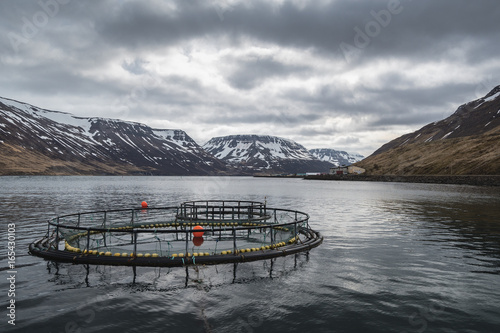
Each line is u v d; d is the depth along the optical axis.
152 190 110.06
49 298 12.21
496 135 175.00
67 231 21.19
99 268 15.83
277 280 14.38
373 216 38.41
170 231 16.88
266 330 9.85
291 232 22.61
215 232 26.78
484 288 13.56
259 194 88.56
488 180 115.06
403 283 14.16
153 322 10.34
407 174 181.88
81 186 128.25
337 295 12.70
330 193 88.25
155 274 14.98
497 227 29.62
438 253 19.59
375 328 10.03
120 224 25.98
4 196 70.31
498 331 9.88
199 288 13.31
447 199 62.62
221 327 10.04
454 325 10.26
